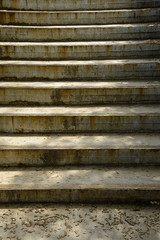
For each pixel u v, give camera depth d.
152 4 5.29
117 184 2.64
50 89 3.70
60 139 3.23
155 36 4.80
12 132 3.40
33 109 3.59
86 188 2.57
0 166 3.01
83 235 2.17
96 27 4.79
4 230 2.22
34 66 4.06
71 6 5.36
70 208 2.53
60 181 2.70
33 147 2.99
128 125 3.38
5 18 5.01
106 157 2.99
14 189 2.56
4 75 4.11
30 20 5.07
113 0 5.32
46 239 2.13
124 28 4.78
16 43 4.62
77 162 3.01
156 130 3.40
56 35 4.80
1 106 3.71
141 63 4.05
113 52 4.48
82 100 3.75
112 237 2.15
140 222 2.33
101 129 3.40
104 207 2.54
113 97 3.74
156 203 2.58
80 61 4.37
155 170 2.92
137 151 2.96
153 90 3.70
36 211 2.47
